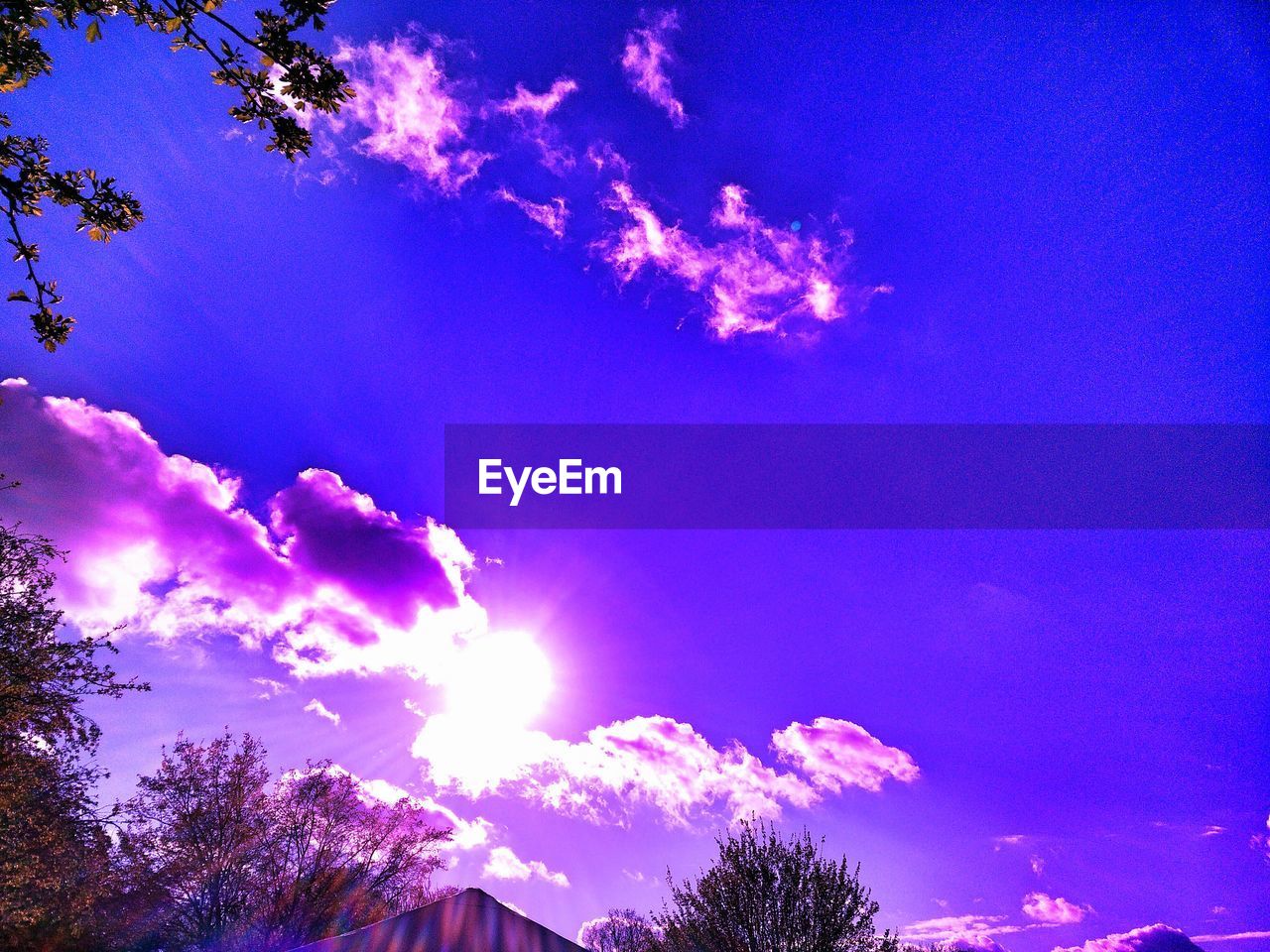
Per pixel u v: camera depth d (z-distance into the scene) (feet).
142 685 51.57
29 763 46.78
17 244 20.71
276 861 78.64
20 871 45.91
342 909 80.64
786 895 53.57
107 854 56.90
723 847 56.65
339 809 83.41
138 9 19.29
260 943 74.49
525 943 34.60
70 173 21.03
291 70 19.90
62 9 19.02
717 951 53.01
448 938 33.73
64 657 48.55
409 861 85.46
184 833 71.97
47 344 21.36
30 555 48.75
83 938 54.75
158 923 67.67
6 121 20.53
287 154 21.29
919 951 52.16
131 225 21.81
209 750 76.43
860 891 53.88
